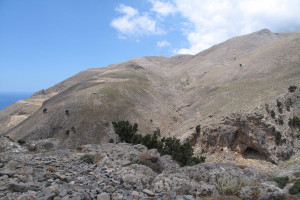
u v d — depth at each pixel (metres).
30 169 9.27
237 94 74.94
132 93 102.12
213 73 135.25
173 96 127.88
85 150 17.33
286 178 11.20
